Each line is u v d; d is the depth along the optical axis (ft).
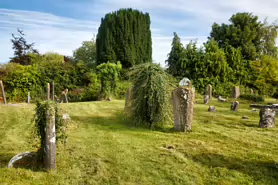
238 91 55.31
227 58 69.62
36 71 57.41
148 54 76.48
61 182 11.25
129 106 25.25
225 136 19.57
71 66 63.26
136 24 72.59
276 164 13.48
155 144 17.42
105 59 71.15
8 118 26.30
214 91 61.46
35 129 12.85
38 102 12.84
